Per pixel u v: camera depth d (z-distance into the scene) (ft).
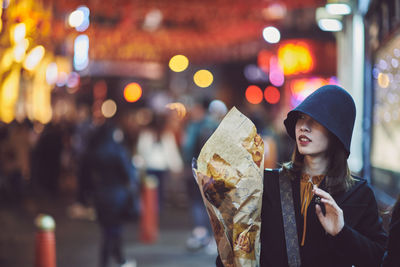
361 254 10.46
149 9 61.46
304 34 50.39
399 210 10.27
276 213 11.27
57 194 63.46
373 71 22.21
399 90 18.22
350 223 10.93
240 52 81.05
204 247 35.58
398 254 10.02
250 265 10.94
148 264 31.99
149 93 112.06
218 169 10.96
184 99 128.47
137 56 93.56
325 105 10.76
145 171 48.16
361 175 22.48
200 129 36.81
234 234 10.97
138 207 29.37
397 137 18.48
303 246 10.98
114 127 29.30
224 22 68.80
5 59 29.63
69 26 43.04
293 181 11.37
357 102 26.21
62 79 59.00
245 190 10.91
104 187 28.73
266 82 91.50
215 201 11.01
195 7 60.44
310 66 50.29
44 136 64.18
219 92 103.71
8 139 57.77
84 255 34.35
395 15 18.12
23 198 59.31
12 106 38.60
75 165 62.13
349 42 26.71
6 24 26.35
